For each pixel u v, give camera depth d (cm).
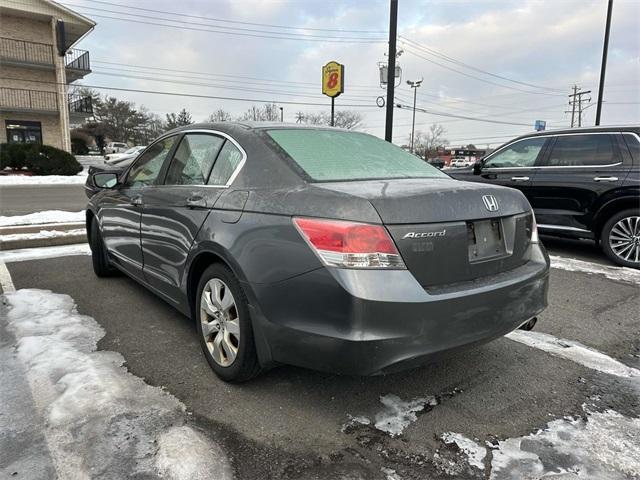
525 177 672
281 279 234
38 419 237
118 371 291
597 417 257
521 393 281
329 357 221
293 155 275
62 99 2672
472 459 220
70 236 650
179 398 263
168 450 215
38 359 302
